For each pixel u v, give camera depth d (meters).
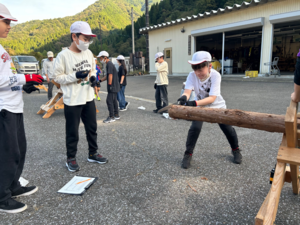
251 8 11.66
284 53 16.66
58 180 2.68
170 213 2.03
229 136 2.86
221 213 2.01
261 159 3.06
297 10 10.06
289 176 2.00
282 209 2.03
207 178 2.62
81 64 2.79
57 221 1.96
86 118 2.98
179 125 4.92
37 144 3.98
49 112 6.01
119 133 4.46
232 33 15.60
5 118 2.01
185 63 15.67
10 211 2.07
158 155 3.34
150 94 9.57
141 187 2.48
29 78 2.11
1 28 1.90
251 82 10.31
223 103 2.84
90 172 2.87
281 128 1.53
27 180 2.68
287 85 8.82
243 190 2.35
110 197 2.30
